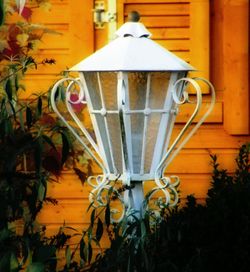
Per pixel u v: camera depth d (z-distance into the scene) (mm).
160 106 11367
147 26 16594
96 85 11484
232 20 16438
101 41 16703
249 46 16453
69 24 16594
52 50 16594
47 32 14953
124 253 9578
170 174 16562
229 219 13047
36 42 14867
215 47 16609
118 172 11531
